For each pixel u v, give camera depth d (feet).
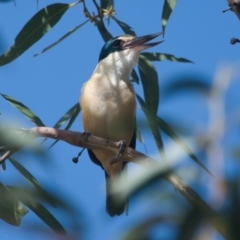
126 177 9.23
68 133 27.53
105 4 33.78
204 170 8.34
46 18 30.78
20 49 30.19
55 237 8.16
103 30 32.94
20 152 10.75
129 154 26.68
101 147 28.53
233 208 8.04
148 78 31.48
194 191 8.33
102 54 38.52
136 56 37.14
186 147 8.68
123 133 34.91
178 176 8.70
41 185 10.43
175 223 8.14
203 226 8.11
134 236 8.08
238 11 22.25
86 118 35.70
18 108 26.40
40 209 12.99
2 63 29.96
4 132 10.99
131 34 34.04
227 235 8.00
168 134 10.18
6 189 11.05
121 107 35.17
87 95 35.53
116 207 9.46
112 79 35.86
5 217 15.07
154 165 9.18
